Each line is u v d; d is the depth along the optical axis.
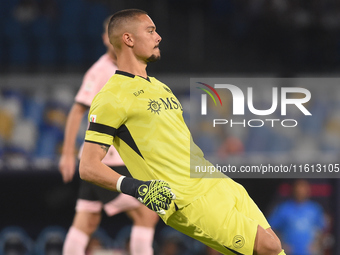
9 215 22.12
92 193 14.98
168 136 10.05
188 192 10.04
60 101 24.55
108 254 21.64
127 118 9.91
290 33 41.16
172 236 22.56
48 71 32.72
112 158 14.64
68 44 36.91
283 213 22.08
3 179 21.61
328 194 22.16
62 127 24.23
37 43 36.59
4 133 23.69
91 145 9.73
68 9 38.53
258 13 41.72
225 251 10.28
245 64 39.06
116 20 10.48
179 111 10.52
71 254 14.89
